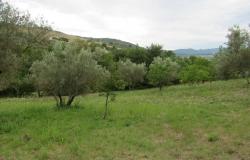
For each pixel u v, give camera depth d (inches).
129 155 484.1
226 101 1163.9
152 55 3361.2
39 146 518.9
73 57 885.2
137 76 2317.9
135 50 3351.4
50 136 569.6
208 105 1035.9
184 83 2411.4
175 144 546.6
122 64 2333.9
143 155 483.8
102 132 616.1
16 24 714.2
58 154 482.9
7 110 881.5
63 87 891.4
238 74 1702.8
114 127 663.1
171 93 1740.9
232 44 1560.0
